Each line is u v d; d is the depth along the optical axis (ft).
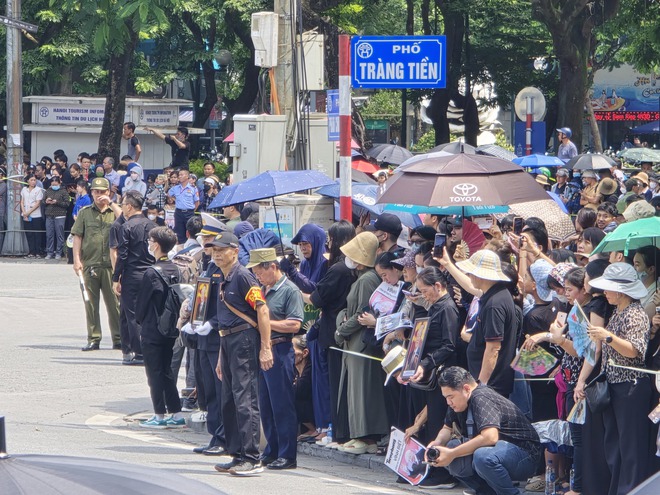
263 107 105.70
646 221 56.03
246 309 62.69
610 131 349.41
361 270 67.51
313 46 94.68
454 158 65.46
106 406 83.56
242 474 62.18
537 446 54.39
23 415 78.95
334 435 69.62
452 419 56.34
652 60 203.31
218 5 234.79
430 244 68.49
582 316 52.08
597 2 183.42
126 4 129.59
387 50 72.79
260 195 76.74
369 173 118.62
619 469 52.54
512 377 57.26
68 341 110.83
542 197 64.54
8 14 187.73
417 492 59.72
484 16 243.81
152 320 76.28
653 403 51.78
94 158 201.26
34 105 209.97
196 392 82.23
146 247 96.89
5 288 148.15
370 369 66.74
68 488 23.52
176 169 170.50
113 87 198.29
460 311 63.21
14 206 188.55
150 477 25.58
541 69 245.86
